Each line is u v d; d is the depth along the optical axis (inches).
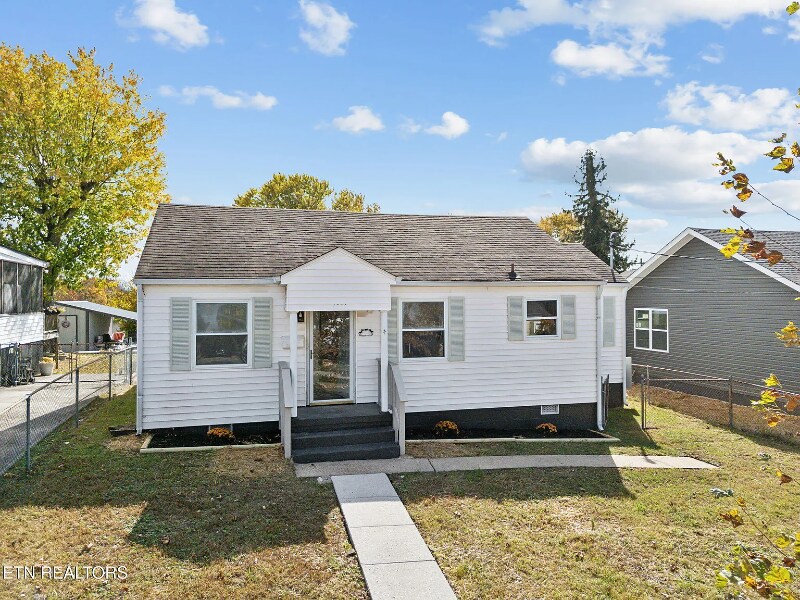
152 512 305.3
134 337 1560.0
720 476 397.4
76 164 1077.8
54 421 502.0
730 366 725.9
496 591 235.3
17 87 1016.9
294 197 2076.8
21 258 882.8
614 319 669.3
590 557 268.4
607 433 529.3
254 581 237.9
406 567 252.7
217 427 462.3
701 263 772.6
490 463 414.0
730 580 118.8
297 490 345.7
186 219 559.8
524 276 538.0
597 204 1599.4
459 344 520.7
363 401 499.2
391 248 566.6
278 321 478.0
